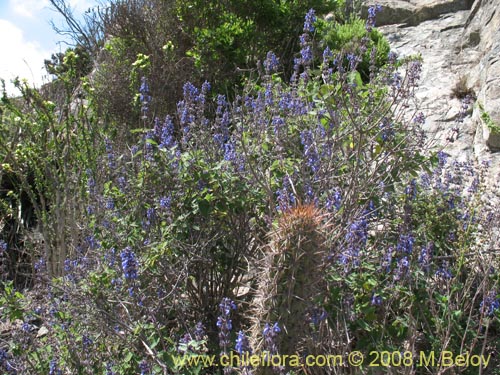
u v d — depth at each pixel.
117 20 9.02
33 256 5.45
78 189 5.46
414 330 3.12
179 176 3.79
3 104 6.26
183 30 8.95
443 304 3.34
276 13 8.65
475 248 3.92
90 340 3.37
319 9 8.91
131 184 4.05
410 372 2.99
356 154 3.95
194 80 8.36
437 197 4.12
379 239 3.79
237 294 4.19
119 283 3.54
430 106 7.19
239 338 2.73
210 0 8.83
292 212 2.88
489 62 6.79
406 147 4.02
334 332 3.23
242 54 8.26
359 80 4.23
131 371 3.26
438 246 3.82
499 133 5.93
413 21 9.85
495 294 3.33
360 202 3.98
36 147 5.77
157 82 8.00
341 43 8.38
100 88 7.95
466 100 4.89
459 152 6.28
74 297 3.51
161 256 3.64
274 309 2.85
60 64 8.44
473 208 3.99
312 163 3.80
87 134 6.05
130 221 3.98
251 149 4.13
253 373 2.79
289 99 4.45
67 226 5.46
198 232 3.91
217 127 4.44
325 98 4.01
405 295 3.42
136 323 3.28
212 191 3.75
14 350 3.41
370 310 3.22
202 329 3.54
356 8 10.45
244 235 3.99
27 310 3.63
